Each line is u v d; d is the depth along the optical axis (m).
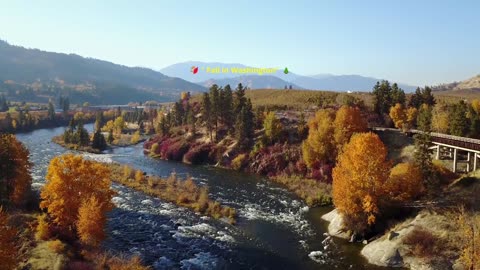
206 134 119.75
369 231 48.44
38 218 45.72
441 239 41.47
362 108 110.12
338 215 54.66
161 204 63.72
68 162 44.31
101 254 40.53
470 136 74.19
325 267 42.00
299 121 103.88
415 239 42.47
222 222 56.09
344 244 48.09
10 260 30.08
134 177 81.88
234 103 119.75
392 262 41.59
